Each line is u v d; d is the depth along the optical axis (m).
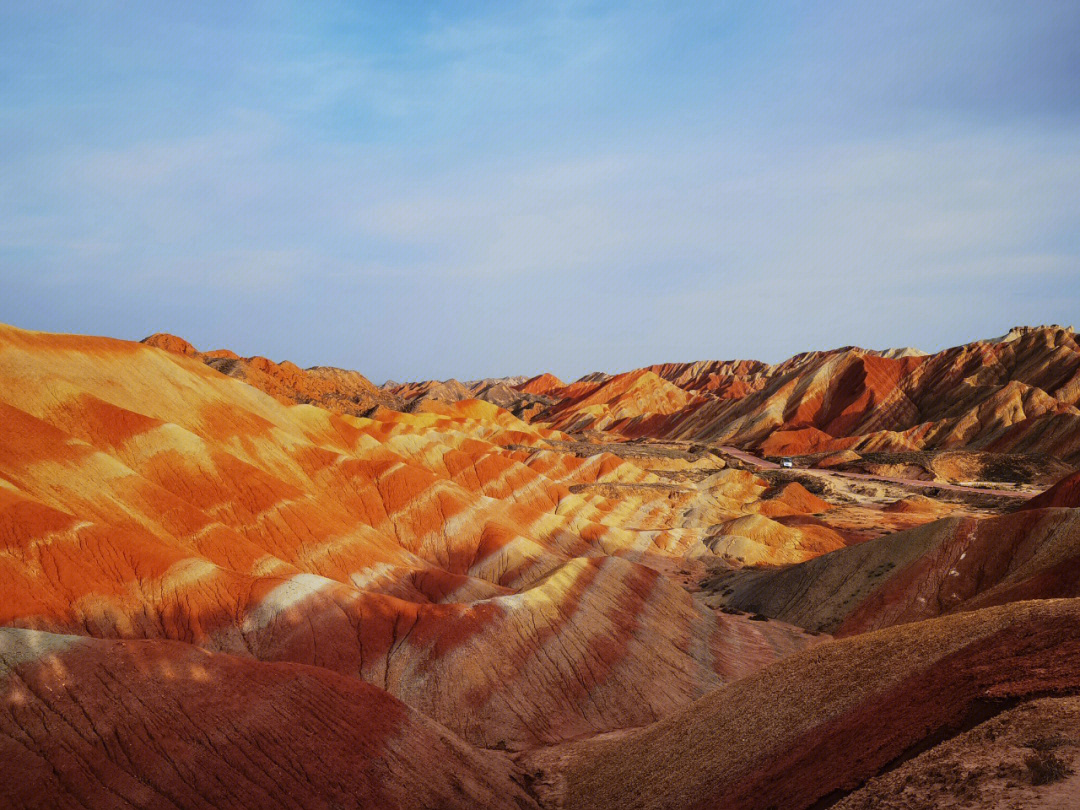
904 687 25.31
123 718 27.11
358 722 31.92
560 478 140.00
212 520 56.81
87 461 56.03
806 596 69.94
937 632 30.05
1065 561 48.41
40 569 42.66
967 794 15.23
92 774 25.25
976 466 164.12
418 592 61.44
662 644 55.50
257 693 30.52
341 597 49.72
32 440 54.97
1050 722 16.84
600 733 45.38
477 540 79.44
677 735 34.91
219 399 86.19
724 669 55.75
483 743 43.28
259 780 27.64
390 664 46.56
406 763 31.56
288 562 60.91
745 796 24.38
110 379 77.44
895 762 19.86
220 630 45.19
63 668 27.67
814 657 34.72
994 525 63.38
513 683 47.38
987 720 18.94
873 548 69.62
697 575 91.00
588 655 51.06
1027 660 22.02
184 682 29.38
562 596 54.97
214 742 27.95
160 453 65.62
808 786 21.64
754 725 30.91
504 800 33.00
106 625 42.09
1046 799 13.45
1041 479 152.88
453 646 47.81
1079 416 170.88
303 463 84.44
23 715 25.84
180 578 46.16
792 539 100.06
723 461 188.50
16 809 23.50
